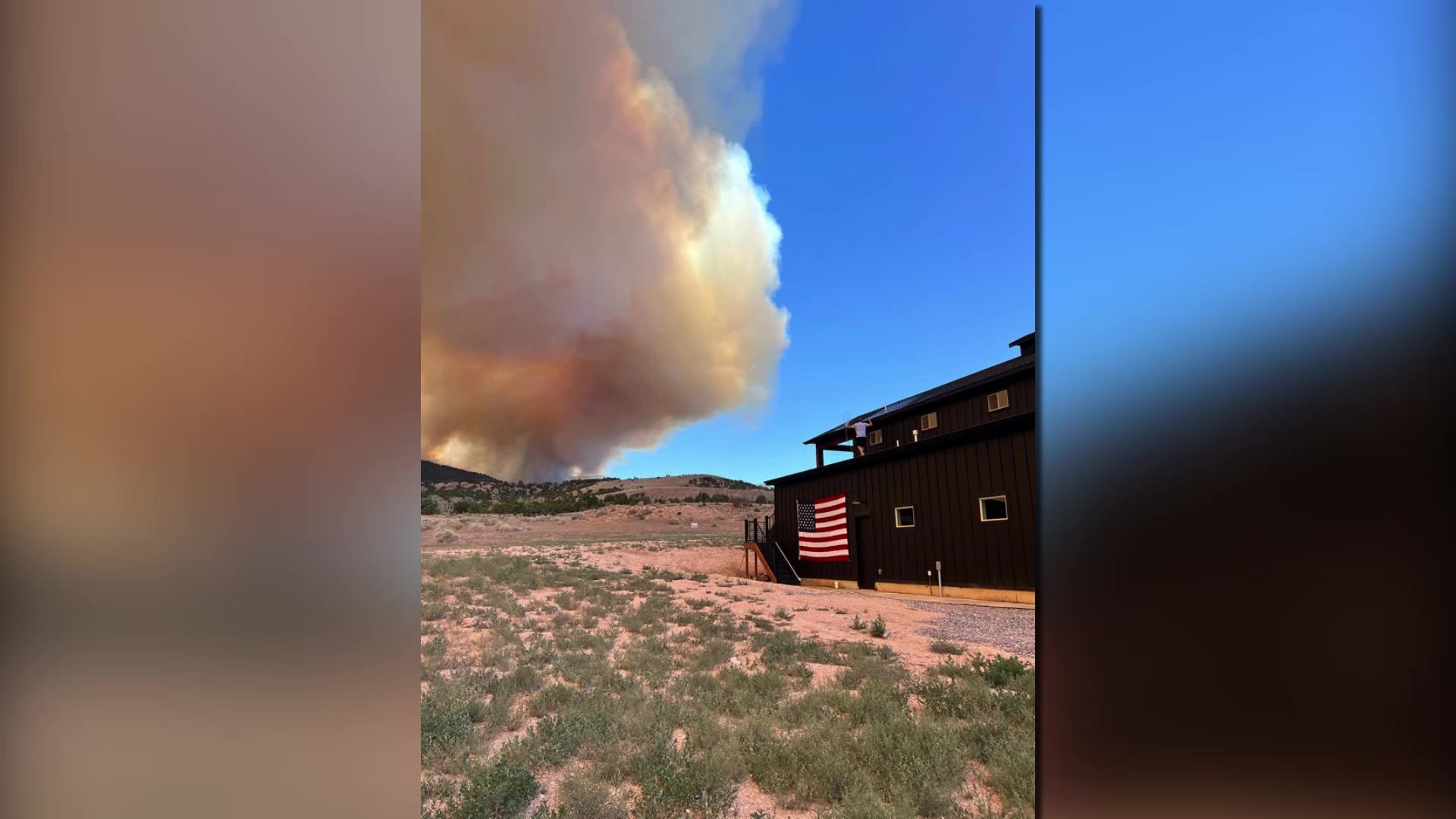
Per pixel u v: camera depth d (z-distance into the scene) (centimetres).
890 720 359
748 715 385
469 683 444
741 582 1341
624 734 349
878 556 1358
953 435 1160
